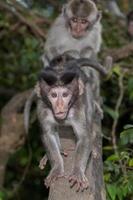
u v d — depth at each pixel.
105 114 16.66
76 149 8.94
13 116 15.75
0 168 15.74
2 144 15.57
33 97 10.49
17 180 19.52
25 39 17.83
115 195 8.99
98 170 8.75
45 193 20.41
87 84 10.09
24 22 16.34
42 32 16.47
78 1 14.26
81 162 8.70
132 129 9.59
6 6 16.42
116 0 23.69
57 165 8.66
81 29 13.94
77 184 7.88
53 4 18.53
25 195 20.25
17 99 15.84
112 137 13.20
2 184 15.89
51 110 9.33
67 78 8.90
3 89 20.19
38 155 17.02
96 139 9.64
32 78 17.00
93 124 10.08
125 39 18.84
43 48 15.96
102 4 19.27
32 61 17.44
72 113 9.27
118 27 18.67
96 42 14.30
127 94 16.39
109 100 17.81
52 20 17.45
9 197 16.44
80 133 9.16
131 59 16.70
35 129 17.05
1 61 19.34
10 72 19.42
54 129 9.50
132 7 24.20
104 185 8.58
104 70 10.42
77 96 9.20
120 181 9.34
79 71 9.33
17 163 18.89
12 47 19.45
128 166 9.62
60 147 9.30
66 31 14.14
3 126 15.70
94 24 14.21
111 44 17.61
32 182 19.80
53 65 9.34
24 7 17.33
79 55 13.75
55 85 8.90
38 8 19.55
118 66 14.60
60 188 7.93
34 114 15.58
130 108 17.42
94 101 11.39
